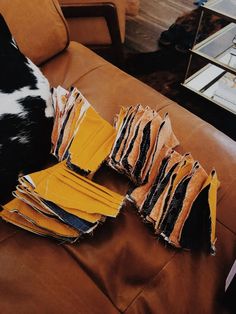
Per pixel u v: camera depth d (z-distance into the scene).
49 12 0.91
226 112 1.47
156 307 0.60
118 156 0.71
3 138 0.65
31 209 0.64
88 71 0.96
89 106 0.78
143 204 0.68
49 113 0.75
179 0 2.37
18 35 0.85
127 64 1.77
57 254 0.62
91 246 0.64
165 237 0.65
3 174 0.66
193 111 1.54
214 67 1.62
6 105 0.67
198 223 0.66
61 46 0.99
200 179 0.68
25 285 0.58
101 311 0.58
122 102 0.89
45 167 0.77
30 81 0.72
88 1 1.24
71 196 0.65
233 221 0.70
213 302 0.63
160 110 0.87
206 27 1.82
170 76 1.72
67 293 0.58
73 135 0.74
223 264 0.66
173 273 0.64
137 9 2.14
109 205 0.65
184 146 0.79
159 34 2.02
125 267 0.63
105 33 1.43
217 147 0.79
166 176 0.68
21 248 0.62
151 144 0.71
